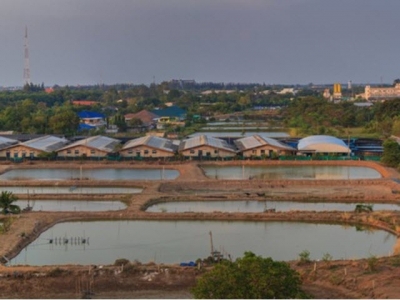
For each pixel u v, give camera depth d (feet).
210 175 285.43
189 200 225.56
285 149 325.01
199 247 165.48
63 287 136.15
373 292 125.90
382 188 247.09
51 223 190.29
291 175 283.79
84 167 307.37
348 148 325.83
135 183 256.11
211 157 322.14
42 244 169.68
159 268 141.49
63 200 228.22
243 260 114.73
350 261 145.48
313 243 168.76
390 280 131.64
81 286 136.15
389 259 146.72
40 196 229.86
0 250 159.94
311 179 265.34
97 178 277.23
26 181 260.01
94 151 325.21
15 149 326.24
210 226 188.34
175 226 188.75
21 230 177.99
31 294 133.69
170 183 254.47
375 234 177.88
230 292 109.09
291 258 154.92
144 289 135.85
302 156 321.52
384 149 311.27
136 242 170.81
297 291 112.88
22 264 151.53
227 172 294.46
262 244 167.94
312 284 135.23
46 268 142.41
